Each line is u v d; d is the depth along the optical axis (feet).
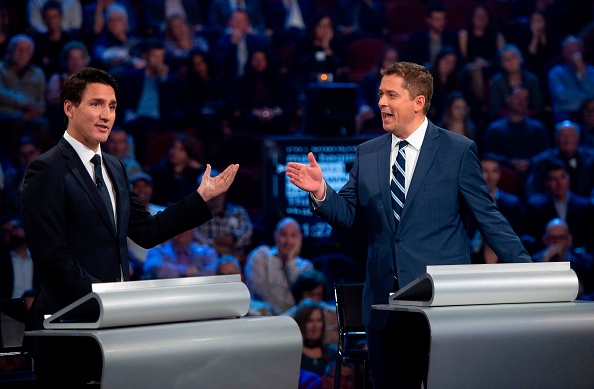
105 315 15.56
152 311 16.25
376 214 21.53
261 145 52.21
